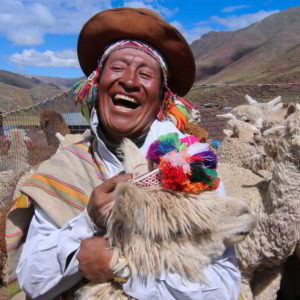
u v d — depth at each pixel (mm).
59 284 1369
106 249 1245
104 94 1624
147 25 1677
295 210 2451
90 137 1771
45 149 5516
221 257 1354
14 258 1584
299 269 3227
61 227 1482
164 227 1159
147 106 1632
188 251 1194
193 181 1213
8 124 5691
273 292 2832
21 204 1535
